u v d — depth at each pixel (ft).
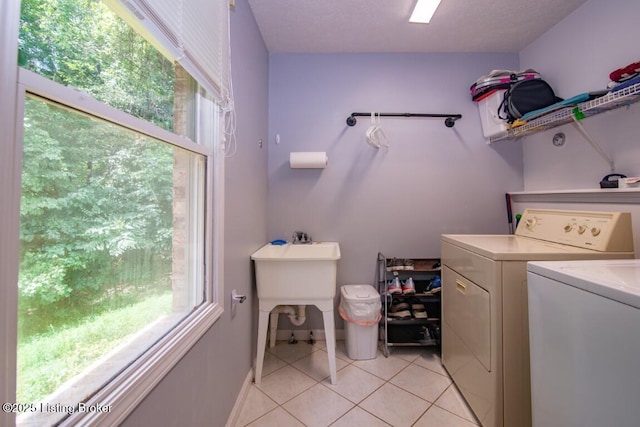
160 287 2.71
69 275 1.71
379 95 7.14
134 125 2.14
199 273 3.46
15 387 1.29
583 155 5.40
